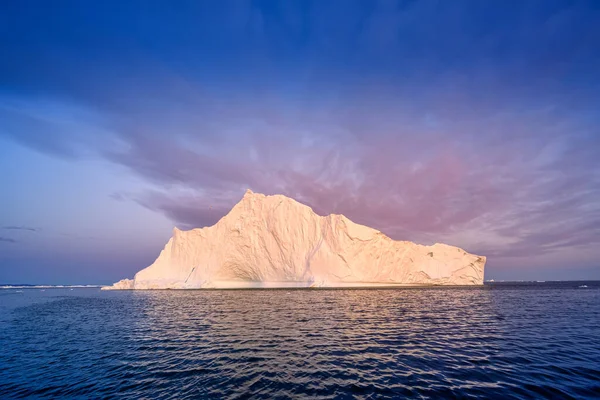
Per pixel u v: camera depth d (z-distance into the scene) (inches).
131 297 1688.0
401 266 2027.6
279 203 2042.3
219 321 749.9
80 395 319.9
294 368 386.9
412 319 754.2
